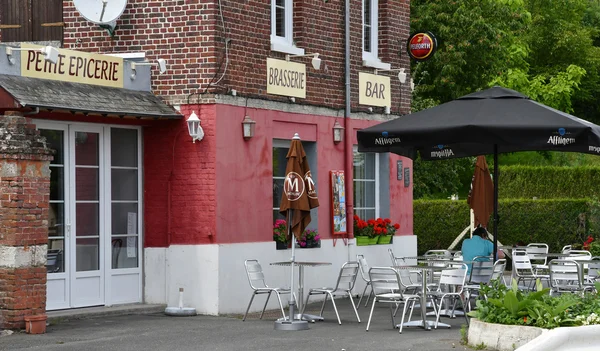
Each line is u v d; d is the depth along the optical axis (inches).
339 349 495.5
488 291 509.7
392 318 579.5
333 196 753.0
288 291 620.4
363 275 686.5
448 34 1286.9
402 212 845.8
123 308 632.4
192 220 646.5
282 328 572.1
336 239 757.3
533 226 1144.8
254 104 676.7
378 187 831.1
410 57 852.6
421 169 1298.0
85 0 659.4
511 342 468.8
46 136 602.2
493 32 1296.8
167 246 653.3
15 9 695.7
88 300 625.9
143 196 661.3
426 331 563.2
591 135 559.8
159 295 655.8
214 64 643.5
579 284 639.1
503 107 594.2
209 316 635.5
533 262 1003.9
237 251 655.8
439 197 1406.3
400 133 595.8
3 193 535.2
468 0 1323.8
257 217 678.5
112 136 643.5
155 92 654.5
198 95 643.5
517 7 1568.7
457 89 1302.9
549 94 1765.5
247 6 674.8
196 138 641.0
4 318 537.3
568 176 1396.4
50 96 565.0
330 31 757.3
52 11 687.1
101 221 633.6
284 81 705.6
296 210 587.5
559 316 470.6
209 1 644.7
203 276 642.8
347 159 769.6
